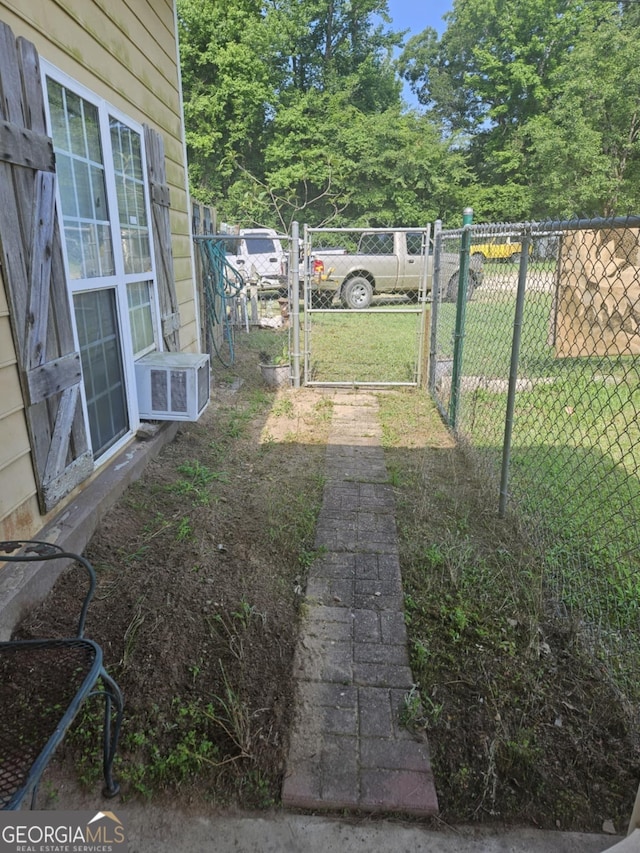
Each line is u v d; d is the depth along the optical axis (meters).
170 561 2.73
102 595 2.44
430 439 4.79
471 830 1.61
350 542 3.10
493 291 5.94
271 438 4.77
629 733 1.88
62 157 2.86
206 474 3.80
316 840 1.58
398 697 2.03
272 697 2.01
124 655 2.11
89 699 1.93
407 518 3.38
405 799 1.67
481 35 26.64
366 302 11.50
